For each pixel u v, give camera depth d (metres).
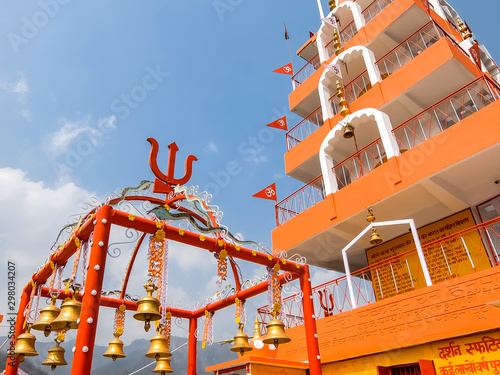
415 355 8.35
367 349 9.05
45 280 7.26
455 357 7.66
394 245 13.42
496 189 10.88
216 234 6.77
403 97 13.33
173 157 8.23
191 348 9.16
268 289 7.34
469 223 11.32
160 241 6.07
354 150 15.70
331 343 9.95
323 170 14.38
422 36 15.70
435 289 8.27
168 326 9.02
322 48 19.25
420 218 12.55
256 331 9.36
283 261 7.55
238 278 8.51
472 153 9.45
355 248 14.62
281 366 9.41
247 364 8.88
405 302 8.72
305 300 7.67
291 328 11.27
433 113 13.53
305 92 19.03
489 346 7.21
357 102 14.95
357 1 18.91
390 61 16.69
